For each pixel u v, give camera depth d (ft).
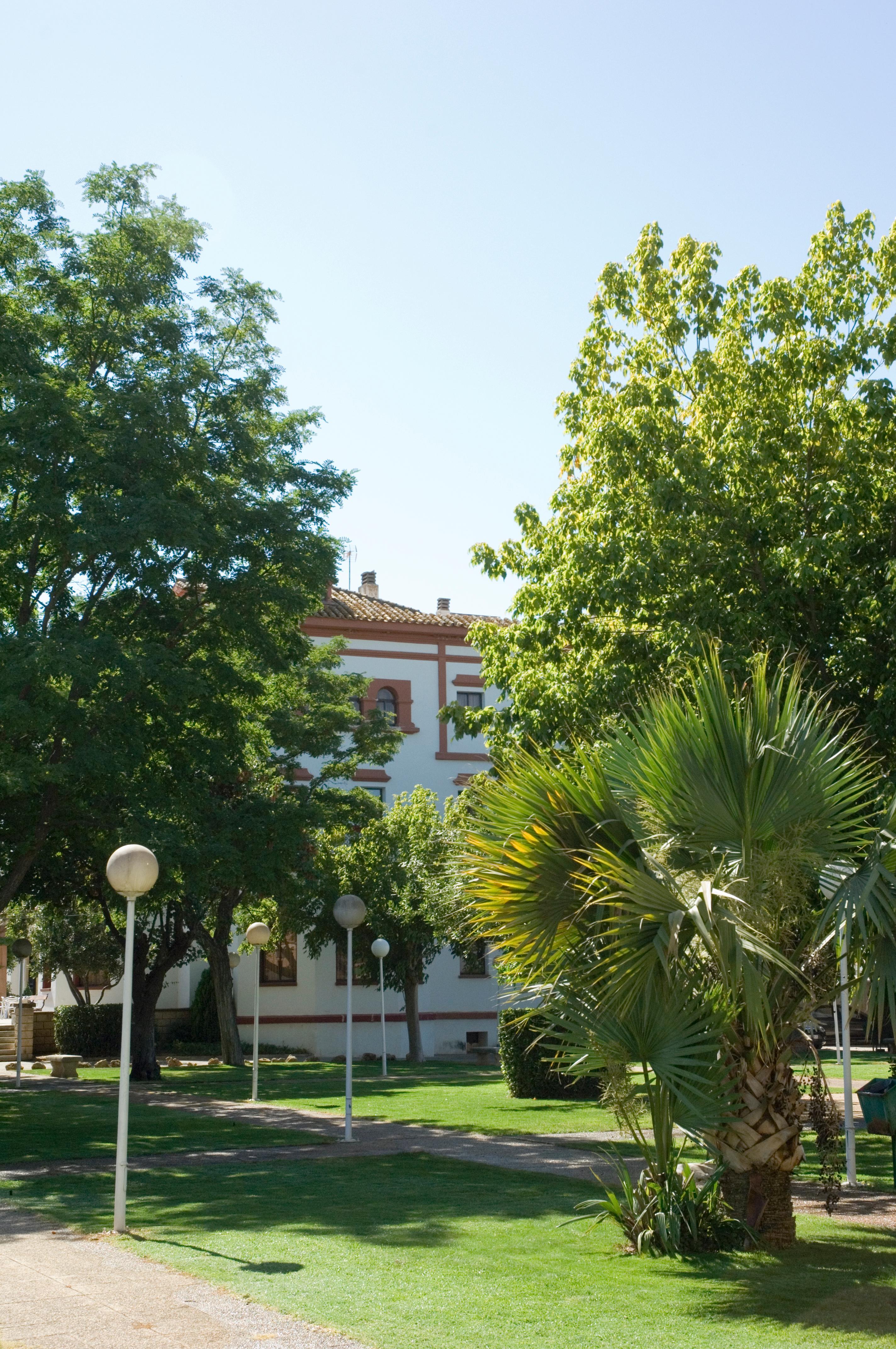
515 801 29.63
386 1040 115.44
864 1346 20.94
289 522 65.77
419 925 110.11
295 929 107.14
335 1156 48.21
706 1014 28.07
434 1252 28.81
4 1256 28.84
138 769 59.93
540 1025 74.90
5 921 118.73
